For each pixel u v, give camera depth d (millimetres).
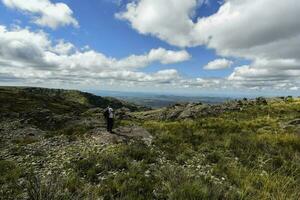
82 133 28375
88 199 9422
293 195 9383
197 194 9281
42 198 8562
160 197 9906
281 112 43375
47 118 46000
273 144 18531
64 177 12180
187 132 24797
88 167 13906
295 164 13570
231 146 18094
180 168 12914
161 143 20016
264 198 9219
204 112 47500
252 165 14039
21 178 13117
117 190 10539
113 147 19078
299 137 21172
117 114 59156
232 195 9430
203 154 16656
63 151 19281
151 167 13812
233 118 40094
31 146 22453
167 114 51594
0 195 10500
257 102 57531
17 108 90938
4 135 34344
